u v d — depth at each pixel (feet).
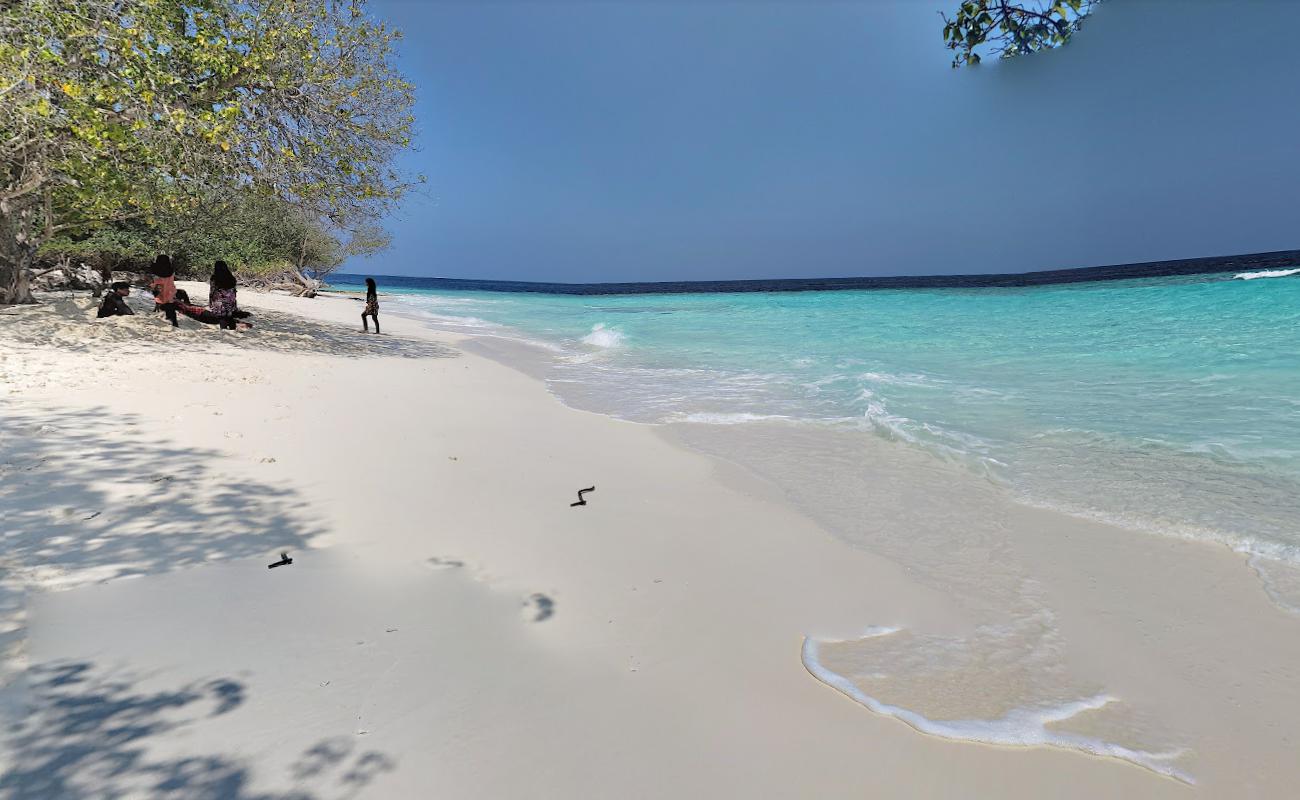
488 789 7.26
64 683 8.21
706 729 8.59
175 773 6.98
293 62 37.19
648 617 11.51
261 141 36.94
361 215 43.65
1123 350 45.03
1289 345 42.52
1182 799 7.66
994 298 106.93
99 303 43.73
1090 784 7.89
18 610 9.64
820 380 37.55
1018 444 23.22
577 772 7.64
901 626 11.59
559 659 10.00
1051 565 14.08
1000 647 10.95
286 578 11.69
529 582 12.55
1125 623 11.73
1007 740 8.64
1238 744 8.63
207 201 40.14
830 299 132.36
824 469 21.01
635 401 32.30
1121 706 9.43
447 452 20.84
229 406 23.24
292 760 7.37
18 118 28.55
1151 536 15.47
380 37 41.98
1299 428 23.68
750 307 118.01
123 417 20.20
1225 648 10.89
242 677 8.76
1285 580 13.15
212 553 12.30
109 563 11.42
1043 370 38.96
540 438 23.90
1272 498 17.39
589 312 115.03
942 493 18.70
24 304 38.96
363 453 19.74
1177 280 120.78
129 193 35.22
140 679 8.46
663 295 225.15
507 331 77.41
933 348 51.83
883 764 8.11
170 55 33.91
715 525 16.17
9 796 6.41
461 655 9.86
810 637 11.13
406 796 7.05
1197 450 21.67
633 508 17.06
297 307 80.94
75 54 30.55
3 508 12.96
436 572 12.60
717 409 30.35
